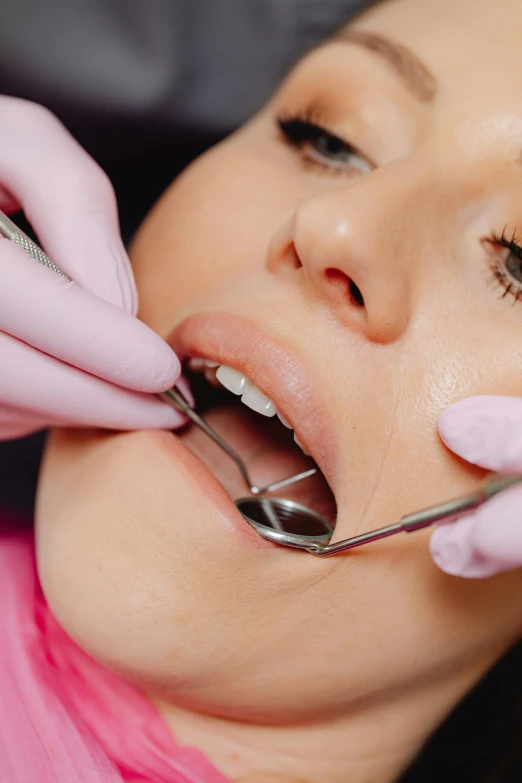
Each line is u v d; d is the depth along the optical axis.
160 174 1.28
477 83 0.72
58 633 0.88
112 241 0.85
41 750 0.76
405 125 0.76
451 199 0.71
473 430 0.65
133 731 0.81
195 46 1.16
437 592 0.74
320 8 1.18
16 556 0.96
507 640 0.87
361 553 0.71
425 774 1.12
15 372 0.76
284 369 0.69
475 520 0.65
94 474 0.77
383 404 0.69
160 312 0.83
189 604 0.71
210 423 0.91
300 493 0.88
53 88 1.14
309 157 0.86
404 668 0.78
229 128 1.23
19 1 1.07
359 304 0.68
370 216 0.65
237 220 0.81
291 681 0.75
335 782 0.85
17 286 0.72
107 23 1.12
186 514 0.70
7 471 1.24
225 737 0.83
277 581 0.71
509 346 0.71
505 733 1.10
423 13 0.79
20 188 0.89
